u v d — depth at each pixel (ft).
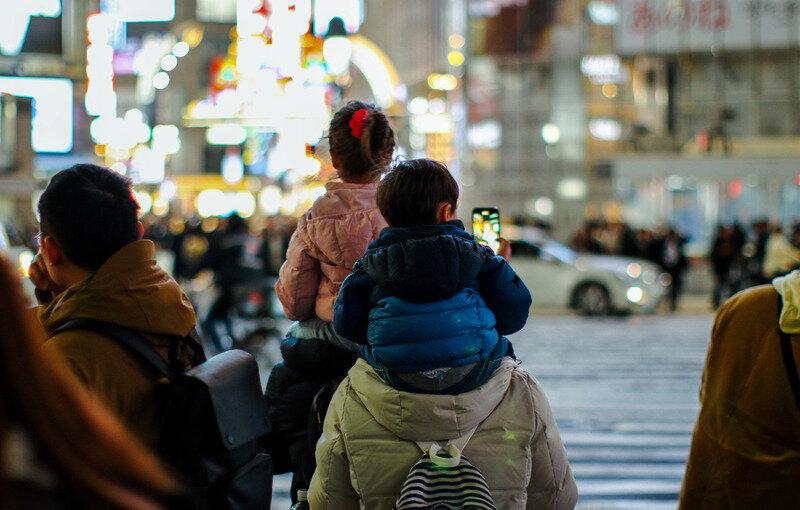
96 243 12.18
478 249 13.06
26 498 5.57
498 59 174.81
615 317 86.63
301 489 15.52
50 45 75.20
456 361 12.64
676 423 39.96
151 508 5.75
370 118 15.66
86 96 115.24
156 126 211.61
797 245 70.23
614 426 39.42
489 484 12.87
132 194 12.56
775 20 162.61
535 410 13.24
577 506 28.12
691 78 165.78
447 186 13.37
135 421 11.90
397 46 241.76
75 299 12.04
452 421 12.68
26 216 107.24
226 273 49.21
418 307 12.69
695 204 146.30
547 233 111.14
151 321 12.15
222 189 238.68
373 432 12.99
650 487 30.25
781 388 15.47
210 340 50.37
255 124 176.86
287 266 15.62
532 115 173.78
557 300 86.74
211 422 11.85
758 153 150.61
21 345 5.75
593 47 172.35
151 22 212.02
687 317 87.45
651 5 164.45
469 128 175.63
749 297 15.84
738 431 15.74
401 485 12.84
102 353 11.80
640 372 53.67
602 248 100.89
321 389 15.40
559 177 172.96
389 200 13.32
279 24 137.90
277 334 49.32
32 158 107.45
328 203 15.42
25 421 5.65
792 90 163.73
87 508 5.64
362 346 13.47
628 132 171.42
